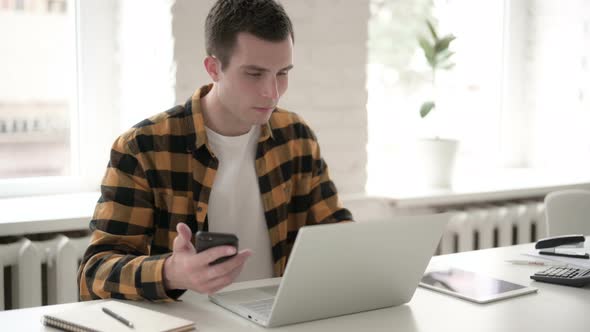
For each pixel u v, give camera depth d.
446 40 2.89
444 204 2.92
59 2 2.65
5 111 2.59
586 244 1.83
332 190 1.85
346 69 2.69
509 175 3.35
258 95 1.49
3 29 2.56
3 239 2.23
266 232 1.73
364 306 1.32
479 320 1.27
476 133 3.46
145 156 1.59
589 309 1.34
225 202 1.68
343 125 2.71
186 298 1.41
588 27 3.26
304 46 2.59
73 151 2.72
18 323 1.24
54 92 2.67
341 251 1.19
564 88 3.38
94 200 2.54
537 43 3.49
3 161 2.61
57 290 2.18
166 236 1.62
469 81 3.41
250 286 1.49
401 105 3.19
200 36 2.41
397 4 3.12
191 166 1.63
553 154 3.48
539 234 3.06
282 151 1.76
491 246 2.94
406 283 1.34
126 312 1.25
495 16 3.46
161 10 2.42
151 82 2.51
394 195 2.78
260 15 1.46
